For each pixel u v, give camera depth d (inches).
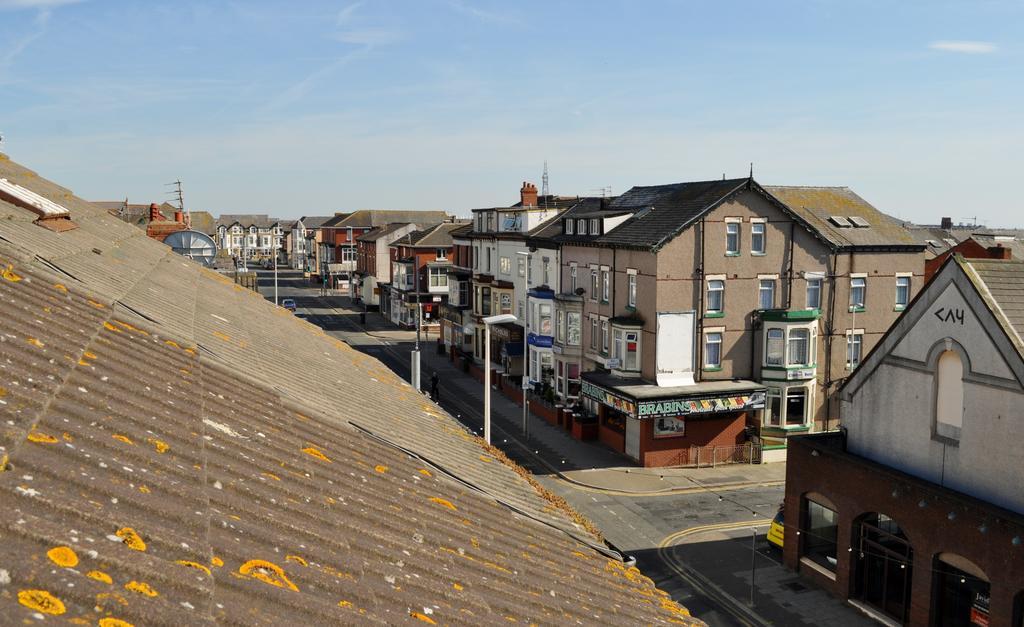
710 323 1437.0
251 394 300.4
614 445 1531.7
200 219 5600.4
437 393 1940.2
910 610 814.5
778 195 1648.6
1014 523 695.7
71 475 150.3
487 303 2285.9
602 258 1600.6
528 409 1861.5
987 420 761.0
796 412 1481.3
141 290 422.9
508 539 291.4
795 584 951.6
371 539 218.2
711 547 1061.8
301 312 3646.7
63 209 482.6
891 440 880.9
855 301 1524.4
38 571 115.8
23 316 239.0
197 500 173.9
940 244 2429.9
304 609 151.8
